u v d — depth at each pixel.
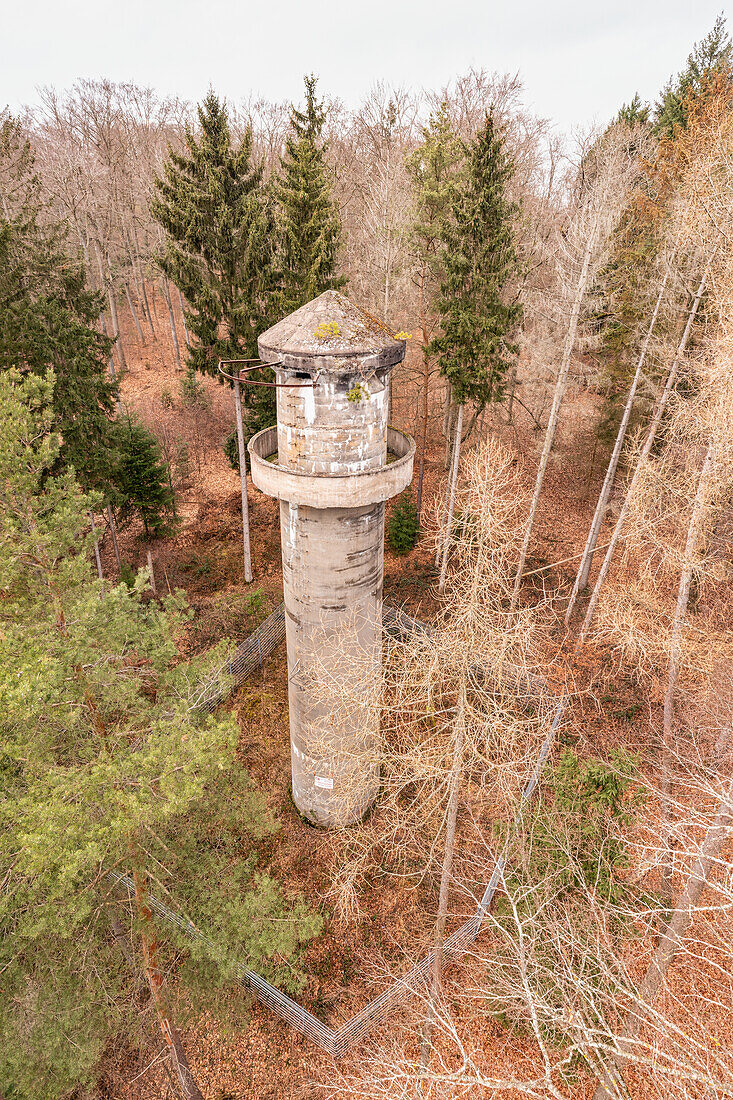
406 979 11.40
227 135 21.45
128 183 43.31
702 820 10.35
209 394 39.44
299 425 11.10
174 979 9.91
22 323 17.17
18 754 7.22
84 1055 8.27
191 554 25.59
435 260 20.61
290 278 22.75
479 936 12.46
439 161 21.55
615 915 9.03
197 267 22.05
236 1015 10.27
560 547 24.86
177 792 7.12
